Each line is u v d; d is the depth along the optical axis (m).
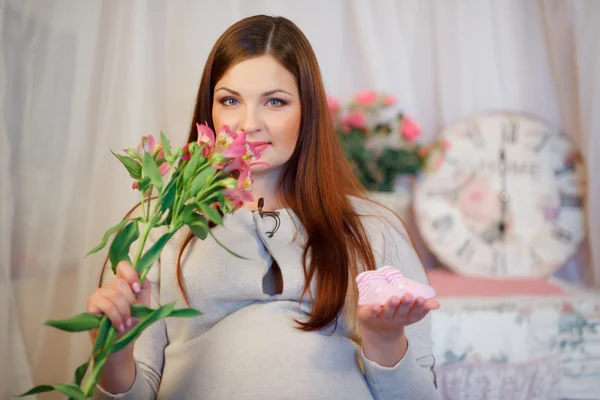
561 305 1.58
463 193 1.88
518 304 1.58
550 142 1.91
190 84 1.72
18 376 1.49
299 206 1.07
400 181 2.01
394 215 1.16
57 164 1.59
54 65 1.59
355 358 0.97
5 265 1.50
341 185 1.12
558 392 1.53
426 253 1.97
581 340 1.55
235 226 1.03
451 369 1.50
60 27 1.59
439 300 1.59
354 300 1.02
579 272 2.00
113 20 1.65
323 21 1.90
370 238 1.07
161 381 1.00
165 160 0.84
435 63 1.98
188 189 0.79
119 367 0.88
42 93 1.58
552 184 1.90
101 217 1.61
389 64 1.93
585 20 1.90
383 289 0.86
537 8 2.00
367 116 1.87
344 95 1.93
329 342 0.95
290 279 0.99
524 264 1.87
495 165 1.89
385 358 0.93
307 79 1.07
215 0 1.74
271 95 1.04
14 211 1.57
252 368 0.90
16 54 1.57
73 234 1.60
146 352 1.01
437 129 1.99
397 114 1.89
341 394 0.90
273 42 1.06
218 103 1.06
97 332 0.76
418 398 0.95
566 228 1.89
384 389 0.94
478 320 1.53
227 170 0.81
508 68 1.98
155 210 0.81
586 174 1.89
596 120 1.87
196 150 0.81
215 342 0.95
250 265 1.00
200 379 0.93
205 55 1.73
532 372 1.52
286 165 1.10
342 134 1.80
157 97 1.71
